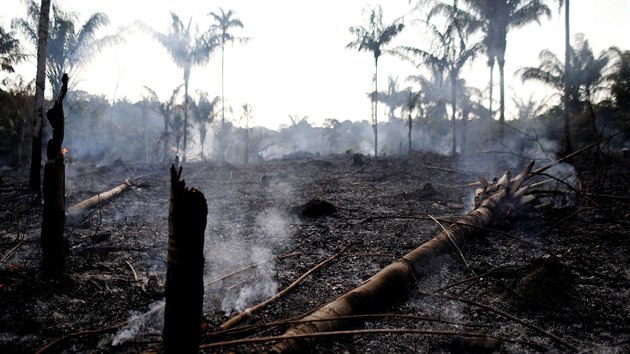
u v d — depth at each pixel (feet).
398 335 9.03
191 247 5.86
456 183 33.53
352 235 17.92
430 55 58.18
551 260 11.34
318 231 18.70
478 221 17.03
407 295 11.43
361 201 26.68
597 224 18.48
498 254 15.07
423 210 23.31
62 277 12.06
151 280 12.11
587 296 10.96
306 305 10.64
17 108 59.98
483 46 54.70
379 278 10.94
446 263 13.96
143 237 18.03
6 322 9.55
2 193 29.30
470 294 11.51
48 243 12.16
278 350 7.36
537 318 9.83
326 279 12.63
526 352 8.25
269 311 10.34
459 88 68.95
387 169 44.34
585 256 14.42
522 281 11.18
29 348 8.45
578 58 70.08
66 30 47.11
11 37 52.85
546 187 27.84
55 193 12.20
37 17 46.65
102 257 14.90
